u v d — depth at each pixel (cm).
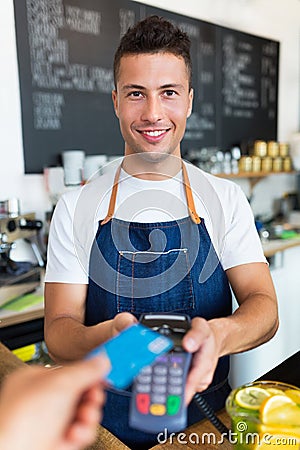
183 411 46
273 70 354
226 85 315
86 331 70
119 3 244
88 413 34
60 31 221
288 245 281
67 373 35
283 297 267
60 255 95
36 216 222
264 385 63
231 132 326
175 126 89
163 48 82
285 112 376
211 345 53
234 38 314
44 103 220
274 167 332
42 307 164
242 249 99
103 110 247
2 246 180
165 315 57
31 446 30
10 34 202
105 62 243
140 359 45
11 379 35
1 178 208
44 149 223
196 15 287
